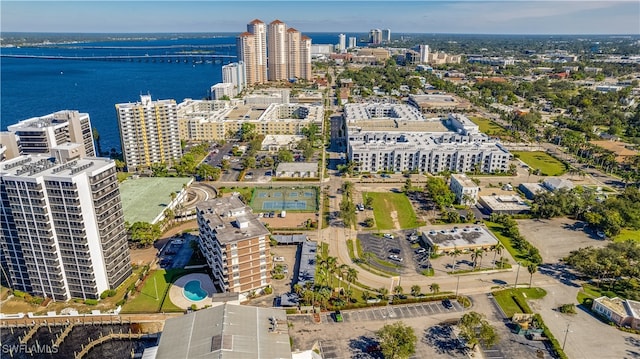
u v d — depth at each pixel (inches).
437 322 6963.6
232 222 7854.3
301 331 6732.3
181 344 5511.8
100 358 6368.1
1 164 7194.9
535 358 6245.1
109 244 7396.7
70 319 7017.7
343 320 6998.0
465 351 6353.3
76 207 6722.4
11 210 6919.3
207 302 7377.0
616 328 6860.2
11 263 7411.4
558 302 7480.3
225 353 5236.2
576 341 6565.0
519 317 6993.1
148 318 7012.8
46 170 7012.8
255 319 5989.2
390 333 6156.5
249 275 7480.3
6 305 7327.8
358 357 6205.7
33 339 6673.2
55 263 7111.2
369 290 7770.7
